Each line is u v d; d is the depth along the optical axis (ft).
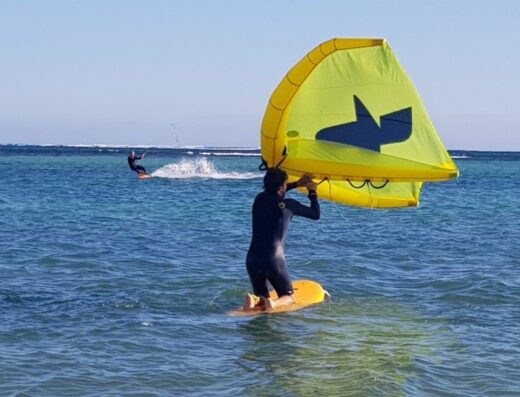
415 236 72.08
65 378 27.53
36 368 28.58
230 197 125.70
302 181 39.73
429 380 27.94
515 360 30.45
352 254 59.06
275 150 39.75
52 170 249.75
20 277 47.11
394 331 34.81
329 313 38.17
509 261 55.88
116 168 277.23
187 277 47.47
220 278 47.03
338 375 28.35
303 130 39.65
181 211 97.30
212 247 62.03
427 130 38.42
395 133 38.60
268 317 36.96
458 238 70.74
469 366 29.60
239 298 41.57
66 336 33.06
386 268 52.60
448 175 37.76
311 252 59.77
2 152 607.37
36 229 73.82
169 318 36.68
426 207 111.65
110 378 27.68
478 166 398.01
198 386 27.09
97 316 36.81
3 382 26.99
